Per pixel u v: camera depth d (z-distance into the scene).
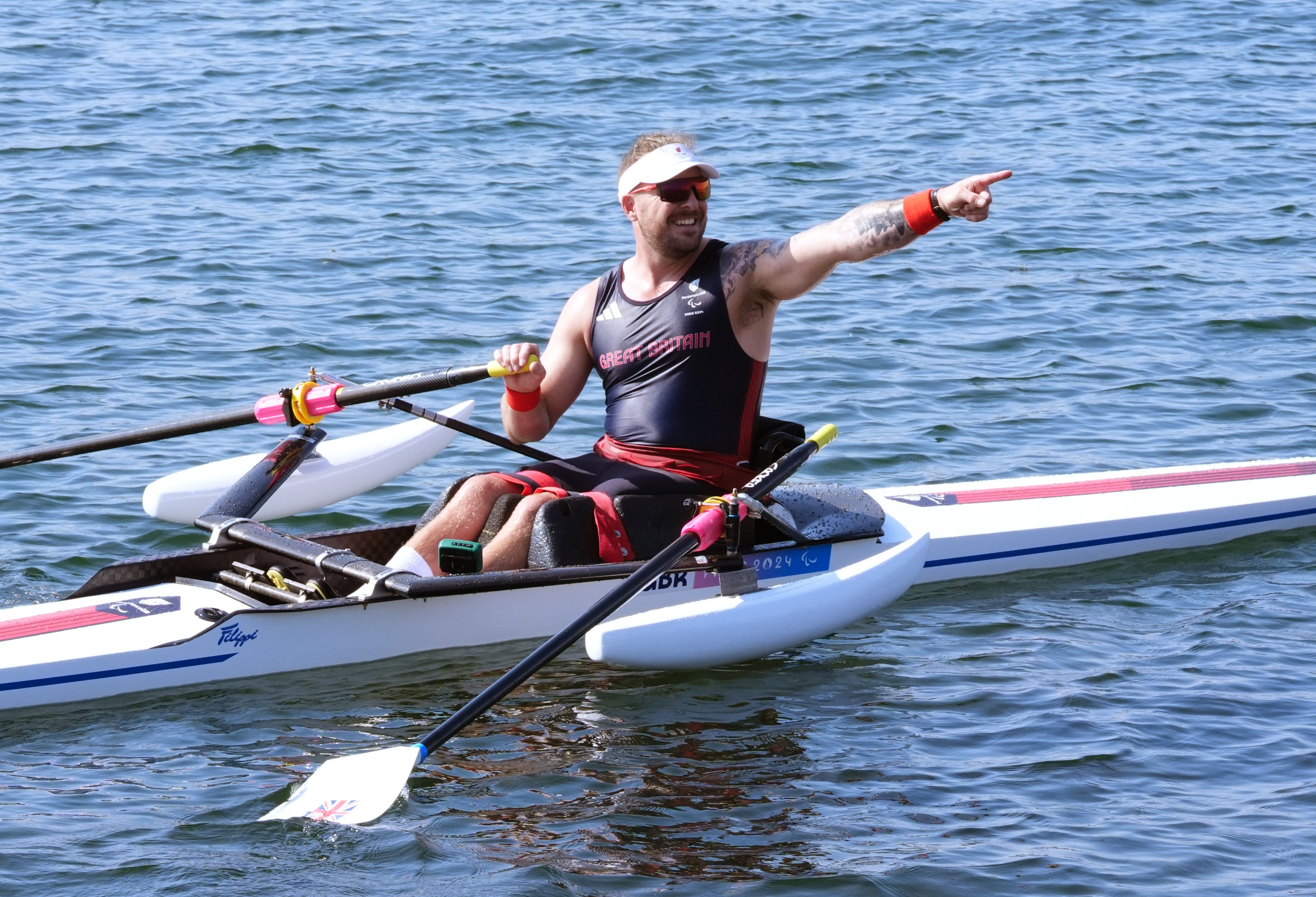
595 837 15.25
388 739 17.80
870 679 19.70
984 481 26.70
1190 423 30.33
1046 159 52.88
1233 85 64.38
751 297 20.81
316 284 39.19
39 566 22.67
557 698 19.09
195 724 18.19
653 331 21.05
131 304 36.97
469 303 37.97
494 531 20.92
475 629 20.58
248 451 28.47
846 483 27.03
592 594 21.05
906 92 62.97
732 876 14.46
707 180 20.69
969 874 14.46
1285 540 25.69
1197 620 21.62
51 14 75.81
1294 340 35.50
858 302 38.78
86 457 27.67
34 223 43.88
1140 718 18.00
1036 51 70.19
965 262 42.25
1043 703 18.59
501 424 30.61
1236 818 15.52
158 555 20.70
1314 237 44.12
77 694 18.72
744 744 17.64
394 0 80.94
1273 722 17.84
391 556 21.83
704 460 21.27
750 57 68.56
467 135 55.78
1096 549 24.81
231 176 49.81
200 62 66.31
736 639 19.73
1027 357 34.44
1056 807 15.84
